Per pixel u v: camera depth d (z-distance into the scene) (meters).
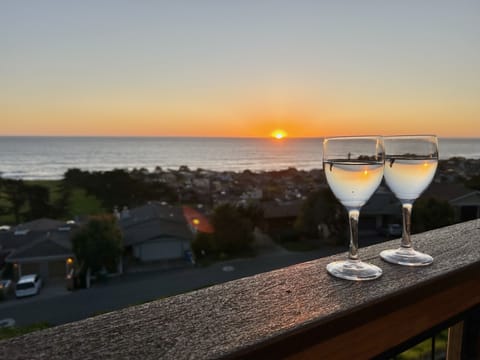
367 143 0.54
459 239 0.77
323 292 0.48
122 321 0.37
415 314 0.58
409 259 0.61
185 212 13.91
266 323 0.39
